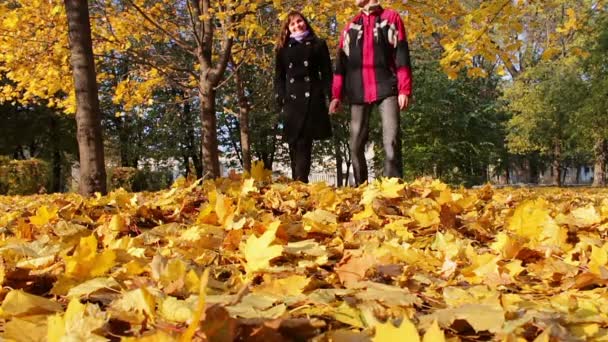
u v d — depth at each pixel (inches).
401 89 194.2
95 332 36.0
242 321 35.1
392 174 198.2
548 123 1091.3
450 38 223.8
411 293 49.1
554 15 891.4
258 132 1056.8
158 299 41.6
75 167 1307.8
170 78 384.8
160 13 362.9
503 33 217.9
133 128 1109.7
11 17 301.7
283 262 66.0
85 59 190.9
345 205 125.3
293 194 135.6
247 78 698.2
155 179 1116.5
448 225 97.0
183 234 80.5
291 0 297.9
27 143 1061.1
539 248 75.8
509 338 33.2
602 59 857.5
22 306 42.3
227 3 276.8
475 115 722.2
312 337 36.8
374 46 196.4
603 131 962.1
